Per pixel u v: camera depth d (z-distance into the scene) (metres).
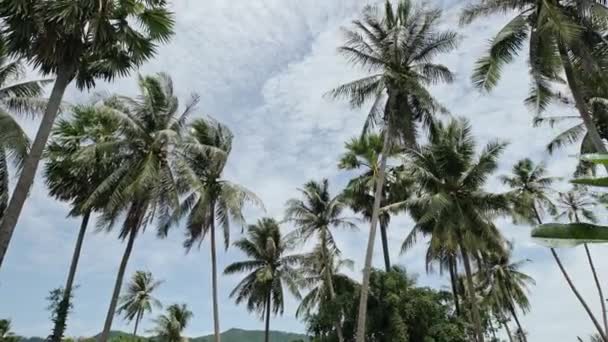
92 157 18.73
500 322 36.78
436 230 20.98
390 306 24.02
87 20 10.38
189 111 21.30
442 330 23.05
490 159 21.48
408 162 22.22
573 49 14.06
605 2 13.90
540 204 31.19
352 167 28.64
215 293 23.45
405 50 19.53
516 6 15.37
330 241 28.80
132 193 17.33
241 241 32.88
